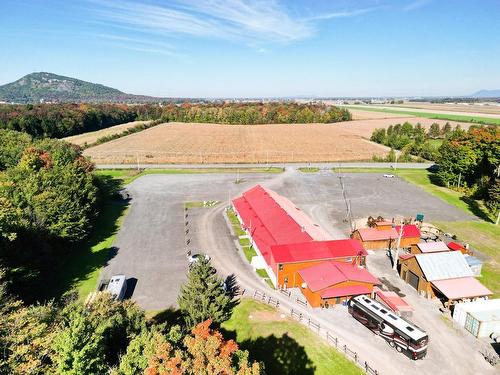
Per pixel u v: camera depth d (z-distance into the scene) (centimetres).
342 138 18475
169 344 2258
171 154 14312
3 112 18638
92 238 6406
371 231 6200
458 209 8200
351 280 4450
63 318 2770
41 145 8931
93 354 2280
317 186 10019
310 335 3916
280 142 17162
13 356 2231
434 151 14062
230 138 18250
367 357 3616
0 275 3434
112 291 4384
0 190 5412
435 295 4697
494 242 6425
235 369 2194
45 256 4691
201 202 8488
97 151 14862
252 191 7756
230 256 5766
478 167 9506
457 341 3862
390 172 11881
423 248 5438
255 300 4559
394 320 3816
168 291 4719
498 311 4084
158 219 7375
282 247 4938
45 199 5450
